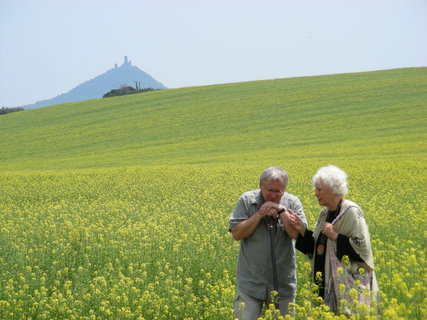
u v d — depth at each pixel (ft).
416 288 18.04
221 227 41.50
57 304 23.30
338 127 160.45
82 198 73.67
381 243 30.83
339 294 18.58
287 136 156.35
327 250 19.19
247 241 20.48
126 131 191.72
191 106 224.74
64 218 50.29
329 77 264.31
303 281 25.80
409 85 211.82
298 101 208.54
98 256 32.55
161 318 22.48
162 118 207.21
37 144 186.29
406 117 163.02
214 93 250.98
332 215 19.49
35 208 61.21
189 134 175.42
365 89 214.48
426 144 121.90
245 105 212.84
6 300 24.66
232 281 28.07
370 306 17.92
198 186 78.64
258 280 20.18
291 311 20.20
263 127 173.27
